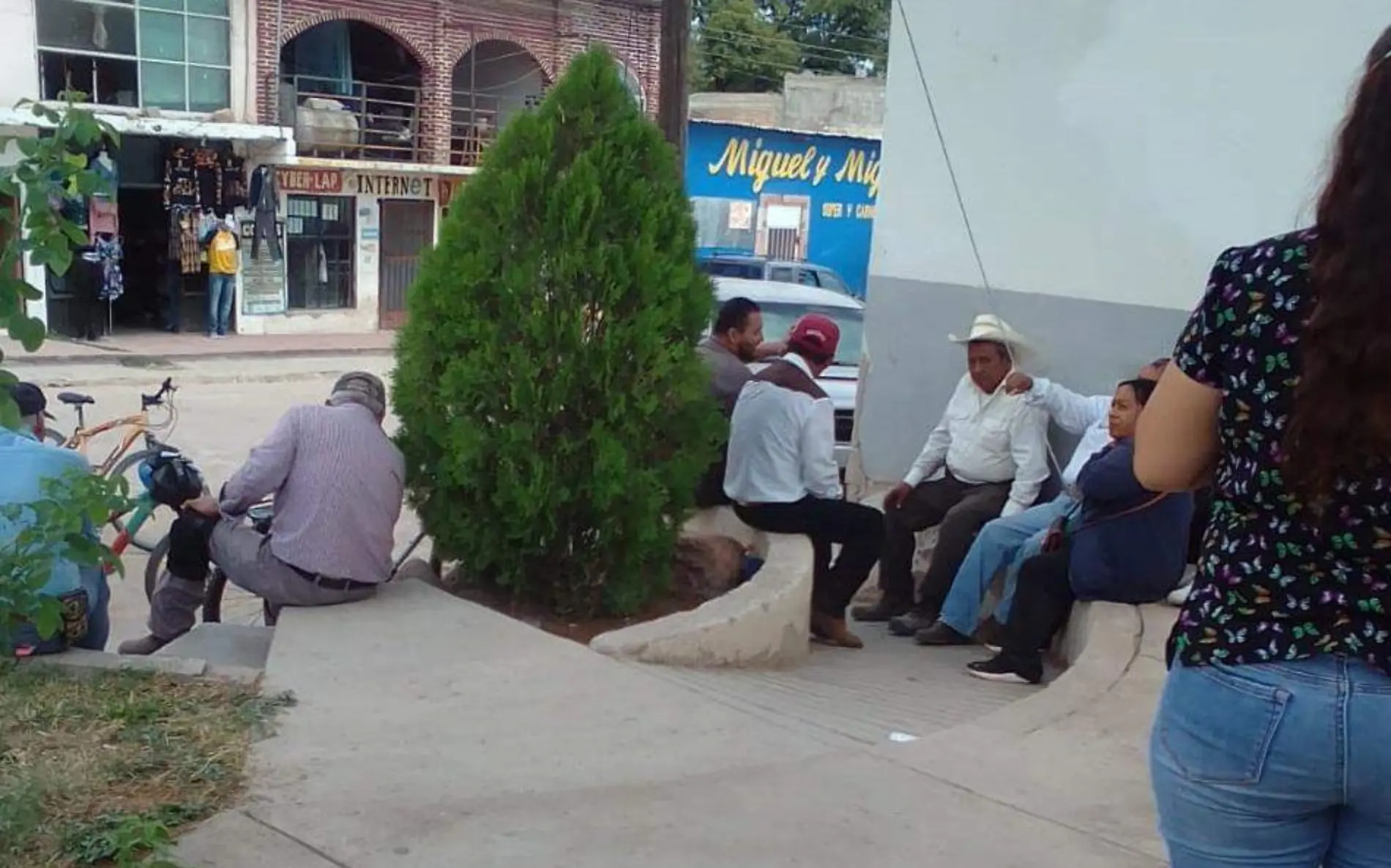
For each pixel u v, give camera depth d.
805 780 3.88
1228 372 1.78
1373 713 1.68
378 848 3.31
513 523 5.62
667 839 3.42
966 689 5.75
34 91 20.83
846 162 27.47
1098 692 4.87
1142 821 3.69
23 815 3.21
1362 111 1.71
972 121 8.09
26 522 4.54
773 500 6.55
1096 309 7.68
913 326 8.50
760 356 8.52
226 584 7.79
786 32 50.81
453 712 4.31
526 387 5.46
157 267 23.86
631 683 4.67
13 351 20.03
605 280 5.54
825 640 6.64
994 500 7.09
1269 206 6.98
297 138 24.03
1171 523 5.75
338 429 5.44
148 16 21.89
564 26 26.81
